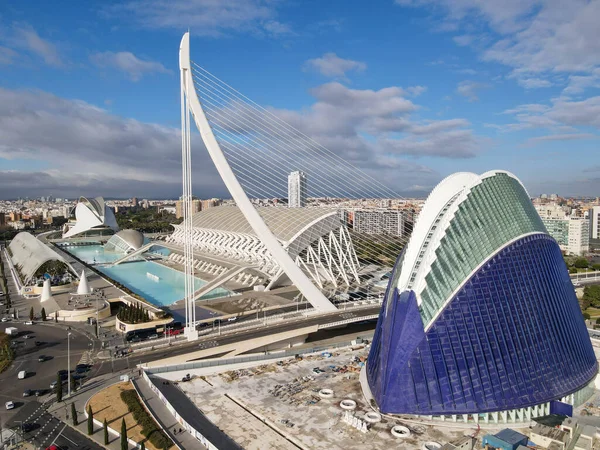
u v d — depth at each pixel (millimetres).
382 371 58531
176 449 51094
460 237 60406
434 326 56281
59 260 151875
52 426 58656
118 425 57875
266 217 152250
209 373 72125
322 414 57281
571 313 66188
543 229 70062
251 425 55031
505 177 70000
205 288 125125
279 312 111125
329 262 140750
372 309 112562
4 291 137750
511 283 60125
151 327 99188
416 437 51625
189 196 93375
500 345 56688
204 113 92625
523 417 55500
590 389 63719
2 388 70312
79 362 80688
